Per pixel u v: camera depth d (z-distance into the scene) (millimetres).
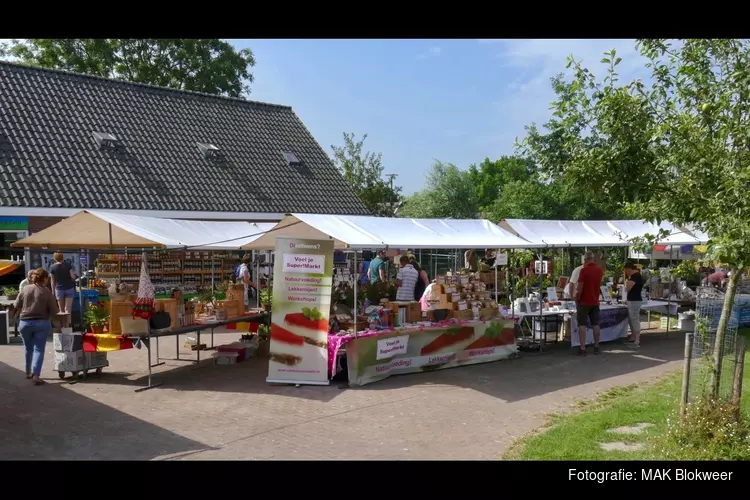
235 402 7535
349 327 8859
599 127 5570
